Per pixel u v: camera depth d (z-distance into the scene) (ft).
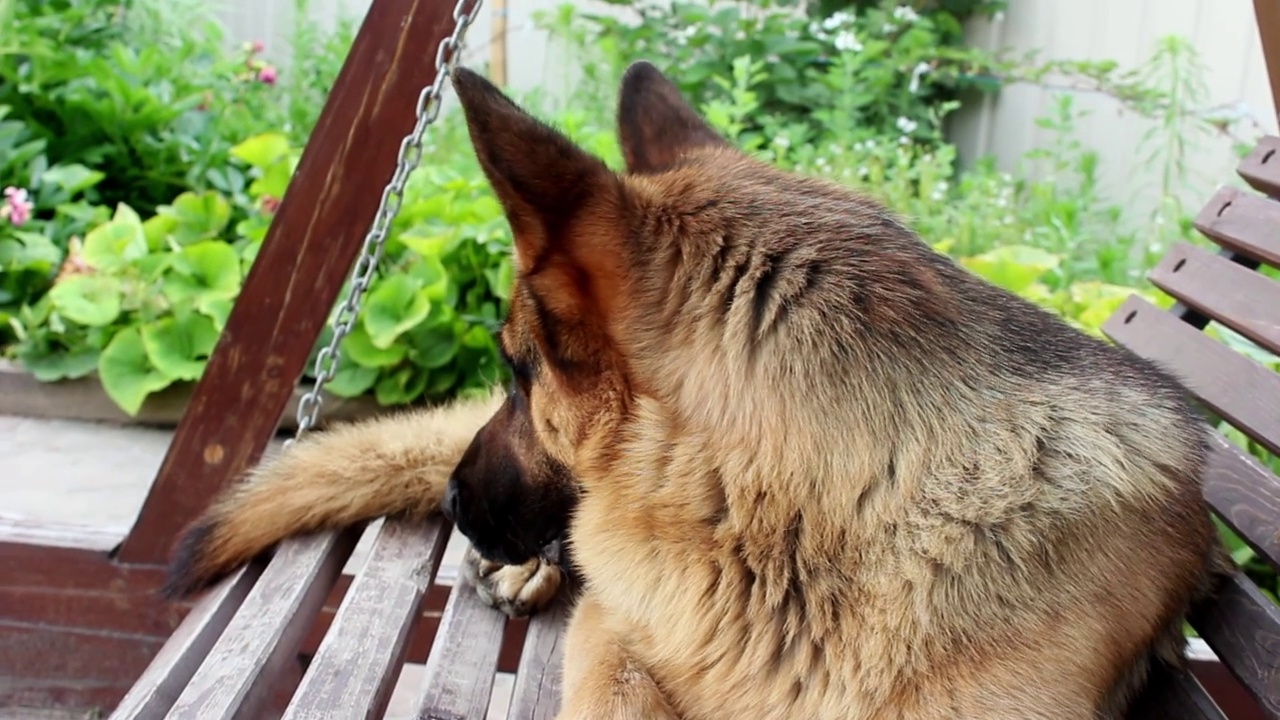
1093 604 3.13
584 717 3.37
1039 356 3.33
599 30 12.37
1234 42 9.52
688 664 3.37
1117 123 10.46
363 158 4.82
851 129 10.46
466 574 4.41
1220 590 3.54
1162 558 3.26
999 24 12.23
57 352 7.98
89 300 7.81
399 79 4.77
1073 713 3.07
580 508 3.55
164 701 3.63
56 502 6.59
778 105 11.58
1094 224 9.69
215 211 8.81
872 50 11.00
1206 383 4.18
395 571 4.29
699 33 11.62
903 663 3.09
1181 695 3.40
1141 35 10.56
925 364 3.17
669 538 3.32
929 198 9.08
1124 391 3.36
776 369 3.12
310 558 4.41
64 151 9.71
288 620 3.98
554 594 4.28
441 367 7.98
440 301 7.84
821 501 3.11
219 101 10.66
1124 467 3.22
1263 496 3.72
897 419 3.12
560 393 3.44
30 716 5.08
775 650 3.22
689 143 3.82
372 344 7.73
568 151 3.13
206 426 4.95
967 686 3.07
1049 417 3.21
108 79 9.72
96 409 7.97
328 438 4.71
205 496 4.97
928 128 11.28
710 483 3.23
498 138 3.08
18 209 8.29
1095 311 6.70
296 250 4.88
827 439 3.10
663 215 3.26
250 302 4.90
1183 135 9.61
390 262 8.31
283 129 10.61
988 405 3.19
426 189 8.86
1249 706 4.41
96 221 8.89
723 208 3.30
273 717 4.01
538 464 3.74
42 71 9.66
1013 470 3.14
